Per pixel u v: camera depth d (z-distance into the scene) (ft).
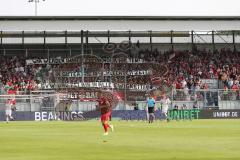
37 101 242.58
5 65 305.53
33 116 240.73
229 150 87.71
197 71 305.94
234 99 252.83
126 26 302.86
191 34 333.62
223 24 304.91
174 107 248.52
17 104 240.12
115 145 98.68
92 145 99.09
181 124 188.03
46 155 81.76
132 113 245.24
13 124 196.34
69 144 101.71
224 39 336.08
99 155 81.20
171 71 304.09
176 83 281.74
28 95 240.94
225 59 320.70
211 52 328.90
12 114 237.86
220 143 101.71
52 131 146.82
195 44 332.80
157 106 241.96
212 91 252.01
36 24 298.15
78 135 128.26
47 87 271.69
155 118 240.32
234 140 109.19
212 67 311.06
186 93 250.37
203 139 112.47
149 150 88.43
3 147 95.76
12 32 324.60
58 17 297.53
